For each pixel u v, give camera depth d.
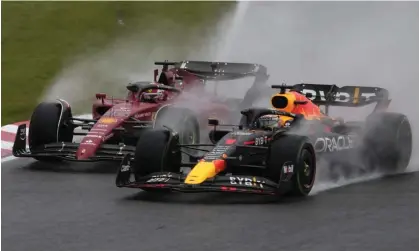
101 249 29.44
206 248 29.30
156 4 110.50
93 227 32.75
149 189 39.31
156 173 38.22
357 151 46.25
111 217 34.44
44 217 34.72
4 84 80.88
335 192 39.81
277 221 33.28
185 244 29.88
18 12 104.12
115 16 104.94
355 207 36.03
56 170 47.12
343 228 32.06
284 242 29.98
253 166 38.09
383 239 30.36
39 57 89.81
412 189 40.72
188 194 39.44
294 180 37.53
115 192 40.28
